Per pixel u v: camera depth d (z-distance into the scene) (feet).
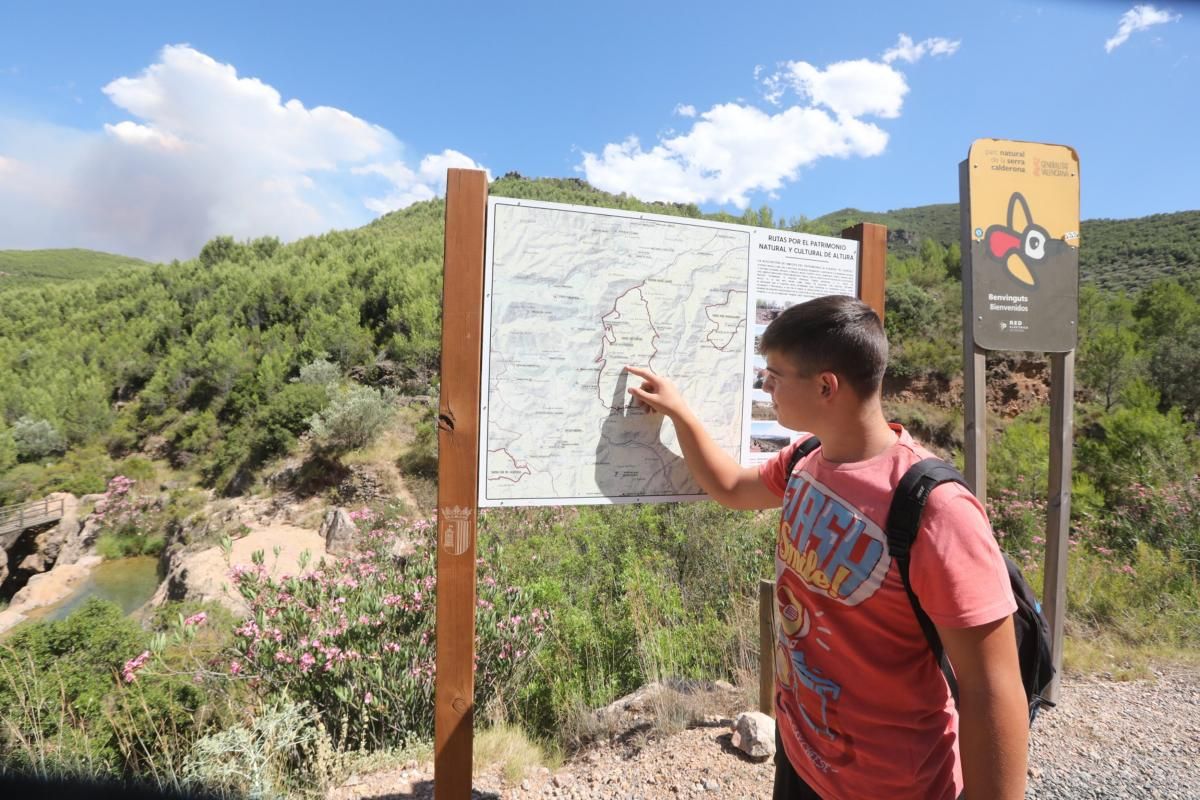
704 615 12.64
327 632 9.64
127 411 87.81
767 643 7.68
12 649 9.53
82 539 59.47
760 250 6.23
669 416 5.54
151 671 9.17
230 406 76.38
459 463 4.91
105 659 9.91
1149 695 9.46
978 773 2.69
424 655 9.76
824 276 6.54
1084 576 13.92
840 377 3.20
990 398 57.67
